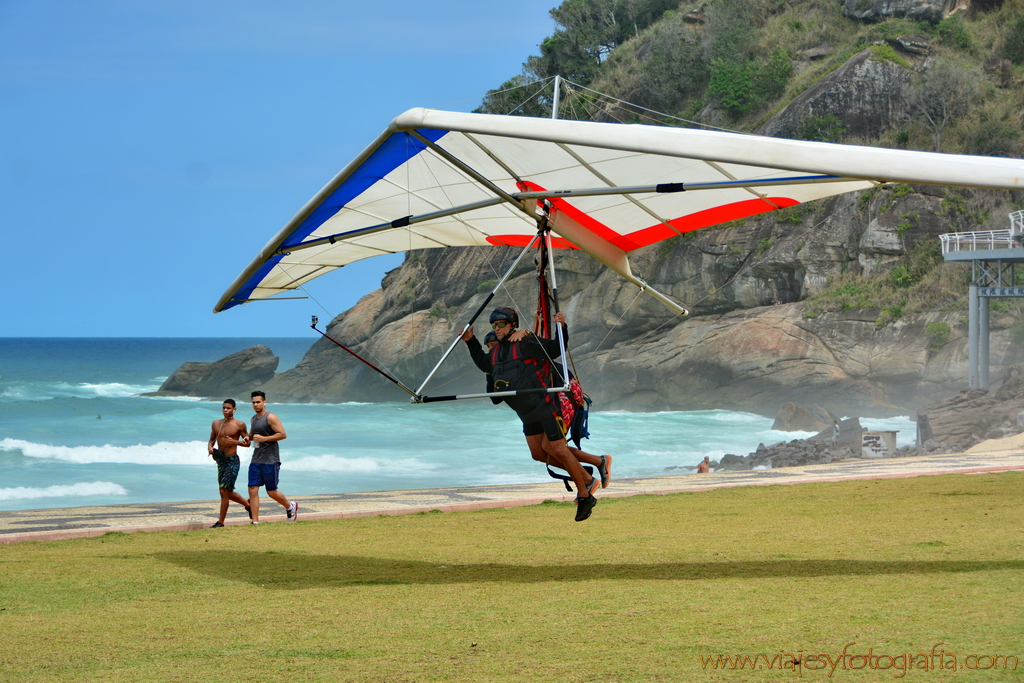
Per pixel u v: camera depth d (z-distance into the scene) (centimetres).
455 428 4188
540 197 673
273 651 412
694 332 5050
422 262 6366
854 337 4566
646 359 5169
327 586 593
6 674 378
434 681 355
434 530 906
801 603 486
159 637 445
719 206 714
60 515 1128
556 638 423
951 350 4300
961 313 4338
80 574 660
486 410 5412
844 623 434
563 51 7362
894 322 4497
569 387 632
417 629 452
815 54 6231
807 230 4947
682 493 1234
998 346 4278
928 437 2877
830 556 648
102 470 2620
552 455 654
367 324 6531
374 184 697
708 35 6756
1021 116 5316
